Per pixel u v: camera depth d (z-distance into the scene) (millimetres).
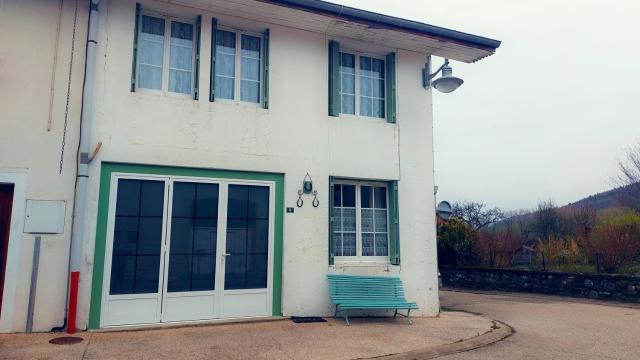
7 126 6316
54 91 6566
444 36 8586
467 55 9422
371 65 9133
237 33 8008
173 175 7129
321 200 8094
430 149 9133
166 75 7363
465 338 6668
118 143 6801
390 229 8656
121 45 6977
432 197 9000
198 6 7375
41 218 6309
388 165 8719
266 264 7613
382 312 8203
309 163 8094
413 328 7273
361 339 6379
